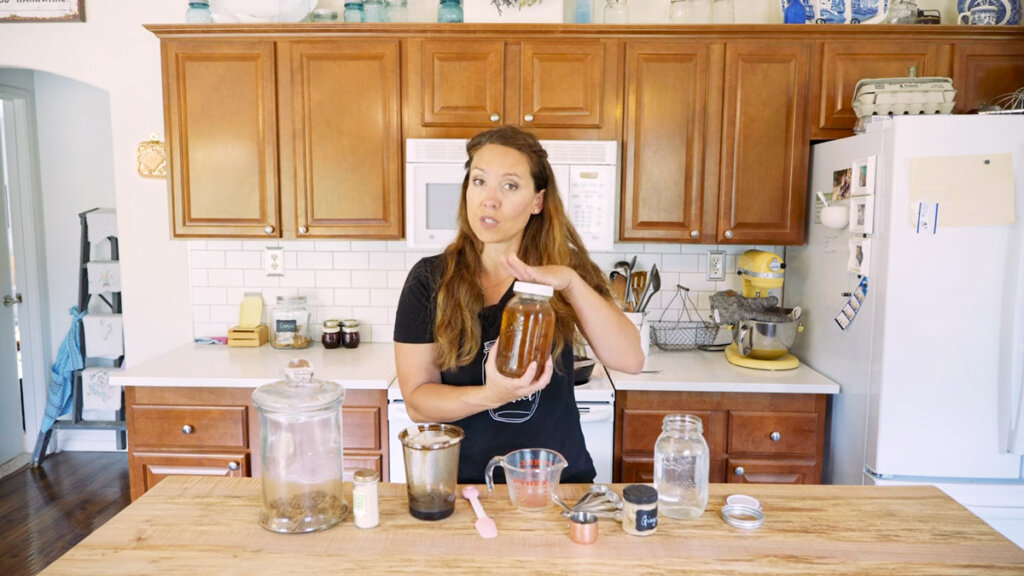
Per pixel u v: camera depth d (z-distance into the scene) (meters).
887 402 1.95
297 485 1.04
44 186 3.66
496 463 1.15
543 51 2.43
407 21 2.62
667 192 2.49
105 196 3.68
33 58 2.75
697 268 2.83
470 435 1.37
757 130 2.45
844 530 1.06
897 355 1.93
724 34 2.41
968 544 1.02
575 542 1.01
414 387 1.34
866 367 2.05
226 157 2.50
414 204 2.40
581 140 2.44
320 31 2.42
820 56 2.42
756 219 2.49
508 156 1.24
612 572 0.93
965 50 2.40
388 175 2.49
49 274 3.72
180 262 2.86
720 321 2.55
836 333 2.26
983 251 1.88
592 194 2.39
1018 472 1.94
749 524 1.06
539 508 1.12
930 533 1.06
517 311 1.04
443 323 1.31
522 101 2.44
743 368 2.45
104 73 2.77
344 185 2.50
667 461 1.11
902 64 2.40
